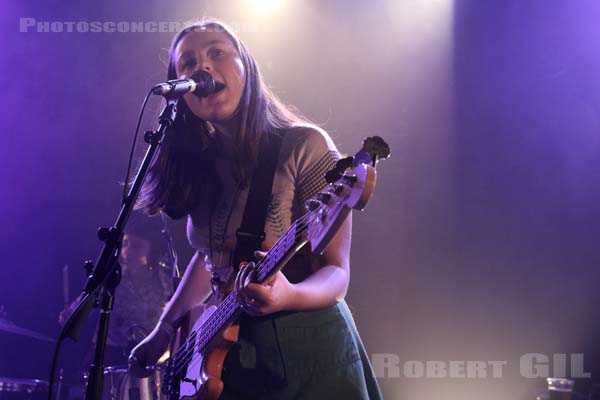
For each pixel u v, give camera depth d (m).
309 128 2.27
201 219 2.41
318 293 1.99
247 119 2.29
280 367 2.03
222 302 2.09
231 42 2.38
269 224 2.20
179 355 2.36
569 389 4.02
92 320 5.82
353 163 1.71
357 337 2.17
